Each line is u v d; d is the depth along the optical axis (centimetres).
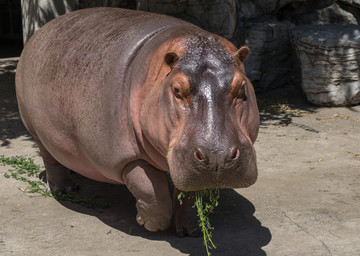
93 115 526
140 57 492
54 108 576
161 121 441
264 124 1030
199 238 551
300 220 590
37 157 842
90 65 542
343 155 834
